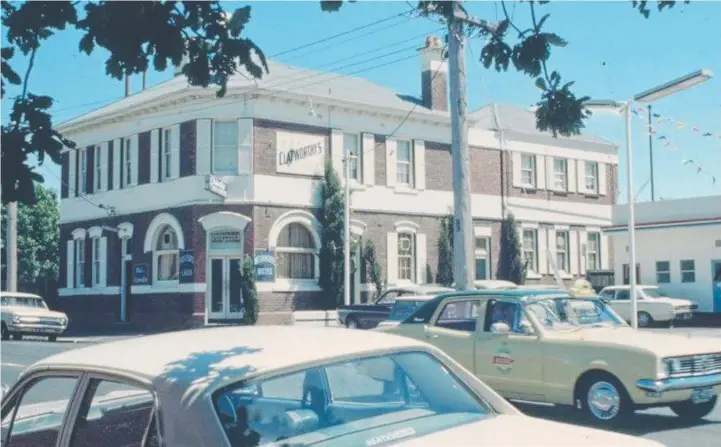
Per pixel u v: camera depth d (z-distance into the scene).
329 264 30.95
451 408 3.72
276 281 29.81
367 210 32.59
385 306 23.41
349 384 3.62
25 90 4.84
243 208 29.62
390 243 33.25
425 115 34.38
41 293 41.12
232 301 29.69
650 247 35.31
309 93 31.20
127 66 4.71
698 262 33.69
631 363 8.95
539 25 5.35
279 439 3.23
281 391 3.39
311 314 29.59
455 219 15.84
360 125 32.66
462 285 15.66
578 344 9.36
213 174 29.75
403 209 33.75
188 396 3.17
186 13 4.70
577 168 41.22
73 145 4.90
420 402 3.72
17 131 4.77
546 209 39.50
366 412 3.59
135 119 32.69
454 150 15.85
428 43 35.66
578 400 9.40
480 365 10.18
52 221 50.34
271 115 30.19
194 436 3.07
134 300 32.22
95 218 34.53
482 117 39.59
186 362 3.40
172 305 30.50
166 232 31.56
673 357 8.96
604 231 36.66
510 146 38.28
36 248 49.50
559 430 3.48
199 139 30.02
